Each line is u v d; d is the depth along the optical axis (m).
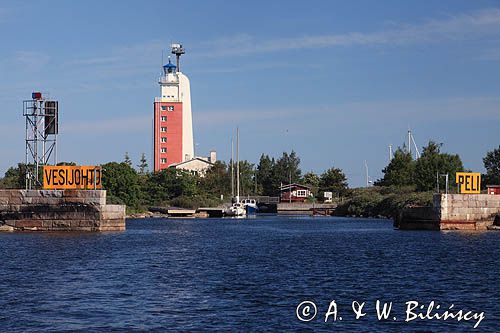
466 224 117.56
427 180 196.12
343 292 49.09
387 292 49.12
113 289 50.09
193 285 52.16
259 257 73.69
